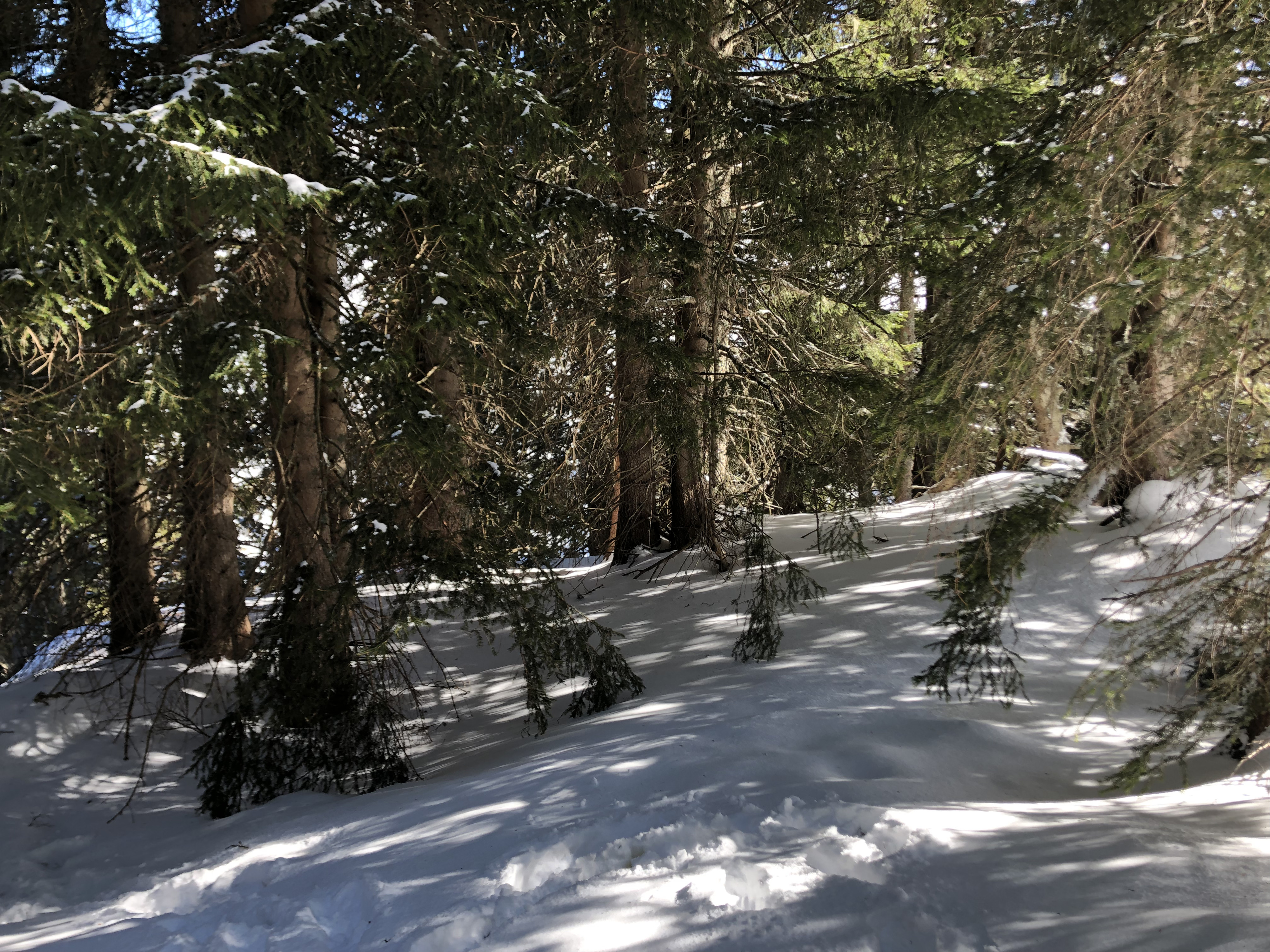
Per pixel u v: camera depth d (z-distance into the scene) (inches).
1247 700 163.5
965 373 167.2
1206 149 149.3
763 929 124.2
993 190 178.7
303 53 233.1
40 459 185.8
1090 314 153.7
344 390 307.4
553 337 379.9
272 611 293.0
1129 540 323.0
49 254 200.5
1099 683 181.3
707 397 382.0
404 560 290.0
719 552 437.1
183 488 306.3
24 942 174.9
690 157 405.7
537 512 312.5
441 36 318.0
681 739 236.7
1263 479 161.5
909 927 119.6
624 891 141.3
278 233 223.6
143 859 237.6
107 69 290.2
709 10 356.8
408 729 325.7
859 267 418.0
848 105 337.7
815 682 286.0
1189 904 115.3
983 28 415.2
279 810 254.7
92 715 323.3
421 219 287.1
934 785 191.0
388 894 159.2
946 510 206.8
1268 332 142.3
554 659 302.4
